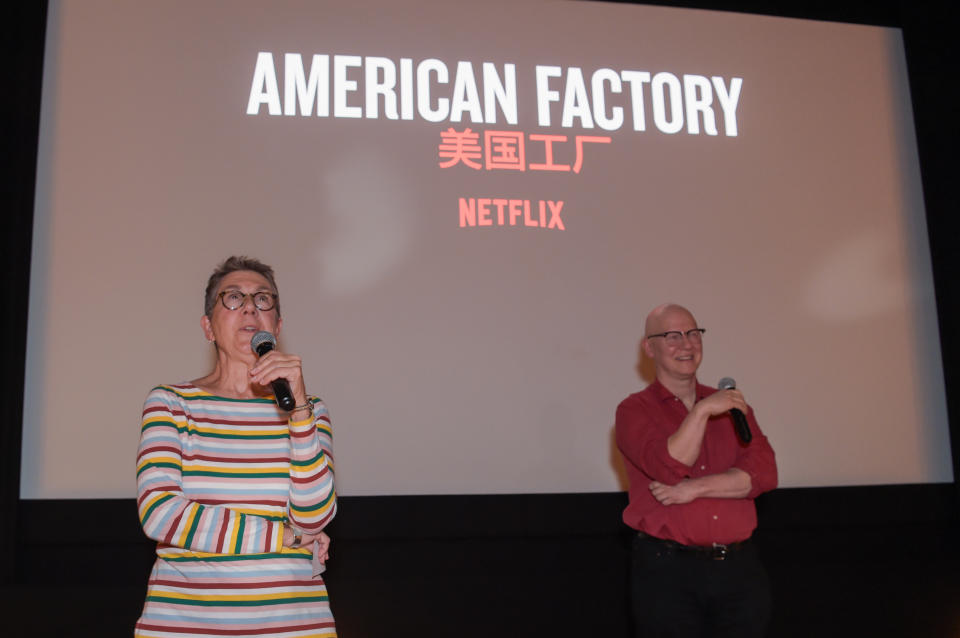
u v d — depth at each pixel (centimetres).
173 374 348
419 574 362
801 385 390
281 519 150
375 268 367
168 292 353
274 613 143
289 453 154
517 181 383
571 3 404
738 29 417
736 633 227
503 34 396
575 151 390
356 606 354
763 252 397
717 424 254
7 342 336
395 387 360
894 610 388
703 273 390
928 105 415
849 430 390
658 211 392
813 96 418
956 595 393
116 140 359
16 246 341
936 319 407
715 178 400
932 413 399
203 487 147
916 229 413
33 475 336
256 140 368
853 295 402
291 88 375
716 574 228
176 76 368
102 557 345
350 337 360
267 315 170
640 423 248
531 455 366
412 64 386
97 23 366
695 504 231
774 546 389
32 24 357
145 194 357
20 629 331
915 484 392
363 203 371
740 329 388
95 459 340
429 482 358
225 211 361
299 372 147
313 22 382
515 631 363
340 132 374
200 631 139
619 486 370
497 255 376
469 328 369
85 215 352
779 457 383
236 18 376
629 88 402
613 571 374
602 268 383
